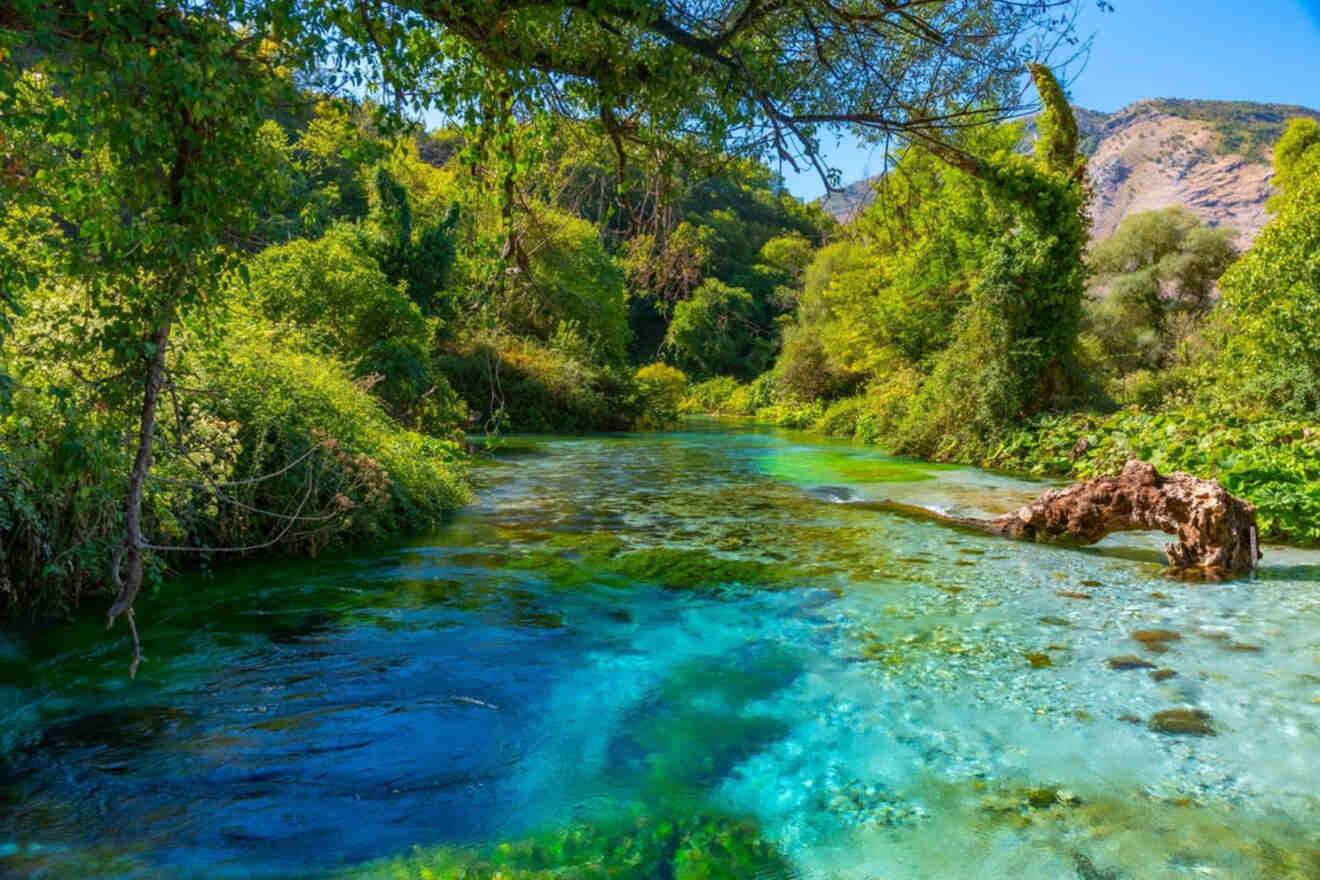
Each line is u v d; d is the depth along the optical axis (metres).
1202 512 7.04
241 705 4.16
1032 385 16.11
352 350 15.70
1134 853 2.86
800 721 4.01
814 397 34.28
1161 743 3.71
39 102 2.96
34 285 3.17
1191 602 6.00
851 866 2.79
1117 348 32.16
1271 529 8.22
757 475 14.22
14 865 2.73
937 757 3.62
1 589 5.08
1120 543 8.29
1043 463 14.16
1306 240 13.88
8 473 4.38
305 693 4.33
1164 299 34.47
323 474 7.64
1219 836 2.96
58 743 3.69
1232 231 34.72
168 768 3.48
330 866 2.78
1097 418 14.70
